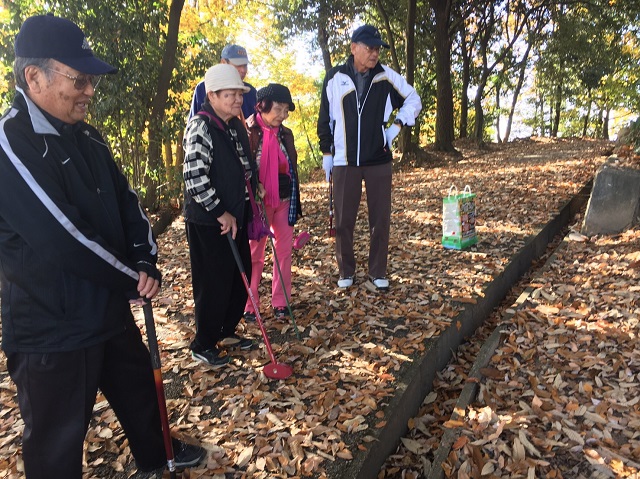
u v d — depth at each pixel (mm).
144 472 2416
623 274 4445
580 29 22000
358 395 2959
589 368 3287
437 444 2938
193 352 3316
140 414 2148
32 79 1613
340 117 4094
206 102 2990
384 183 4203
